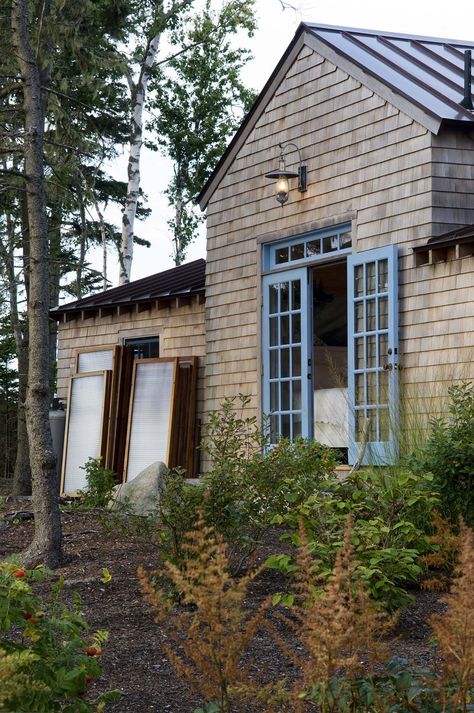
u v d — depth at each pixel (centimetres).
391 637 500
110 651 467
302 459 673
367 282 1036
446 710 288
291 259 1184
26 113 716
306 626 299
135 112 2167
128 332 1474
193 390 1326
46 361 683
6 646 317
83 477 1427
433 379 944
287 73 1183
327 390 1152
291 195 1162
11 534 787
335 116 1102
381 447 969
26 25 727
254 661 446
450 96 1029
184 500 602
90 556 680
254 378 1215
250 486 627
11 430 2358
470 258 916
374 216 1036
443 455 683
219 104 2820
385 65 1099
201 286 1355
